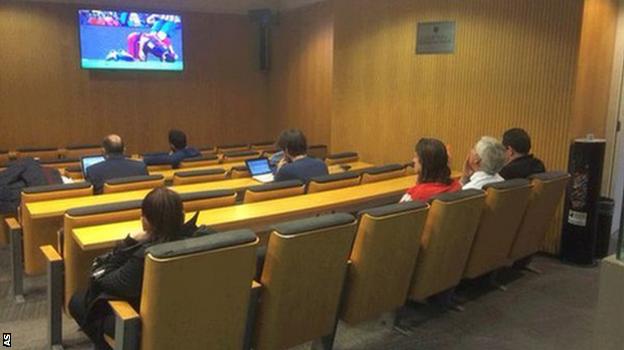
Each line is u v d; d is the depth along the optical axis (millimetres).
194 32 8047
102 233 2346
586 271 3984
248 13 8398
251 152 5965
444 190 2979
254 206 2867
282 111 8484
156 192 2027
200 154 5578
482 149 3350
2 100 6926
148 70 7754
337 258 2305
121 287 1955
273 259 2104
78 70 7320
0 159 5980
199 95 8234
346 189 3416
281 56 8336
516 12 4465
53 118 7254
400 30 5453
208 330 1951
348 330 2959
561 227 4223
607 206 4152
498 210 3109
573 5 4090
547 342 2836
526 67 4445
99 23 7227
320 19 7289
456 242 2893
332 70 6734
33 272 3234
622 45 4590
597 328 1736
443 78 5105
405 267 2689
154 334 1821
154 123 7938
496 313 3201
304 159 3699
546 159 4379
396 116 5609
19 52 6953
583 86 4277
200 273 1812
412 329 2979
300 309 2281
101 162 4004
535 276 3857
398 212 2480
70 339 2818
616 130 4684
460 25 4902
